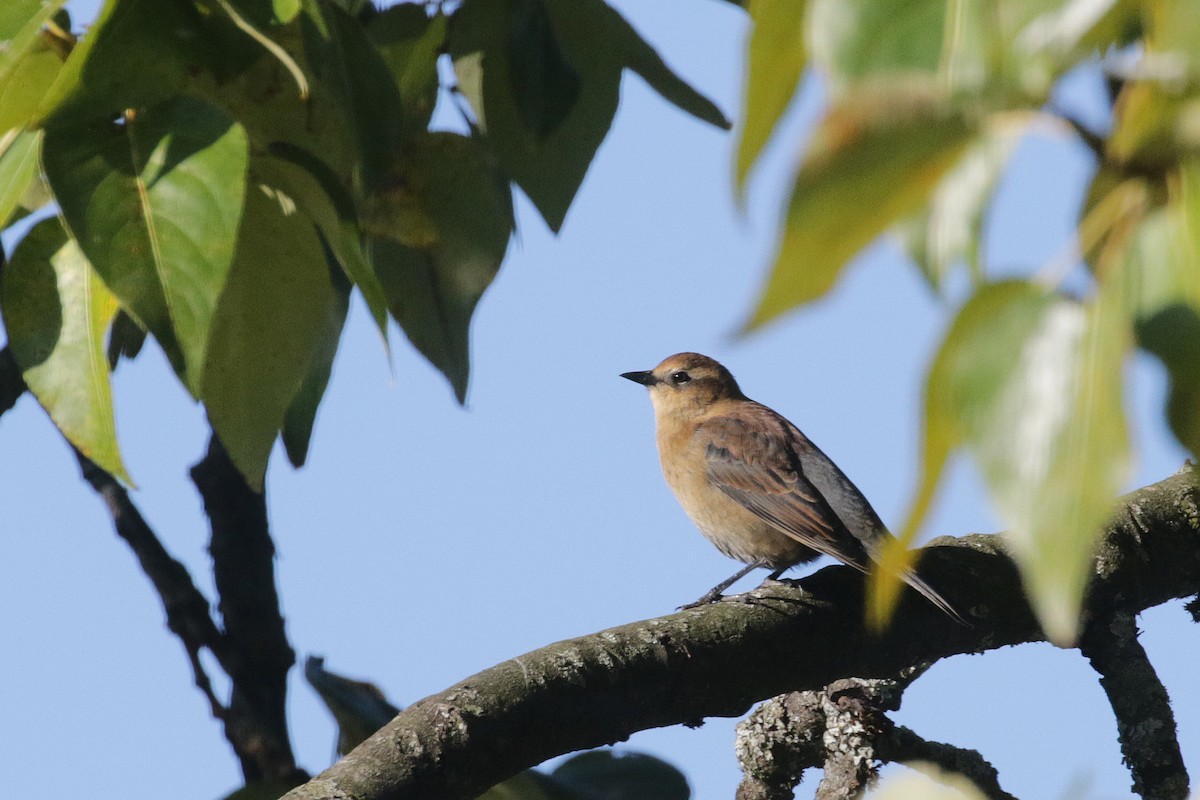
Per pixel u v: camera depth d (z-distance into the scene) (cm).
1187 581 1014
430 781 775
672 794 923
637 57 836
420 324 845
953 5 287
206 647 1019
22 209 734
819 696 973
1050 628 274
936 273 319
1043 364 282
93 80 547
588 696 833
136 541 1039
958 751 946
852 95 275
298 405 782
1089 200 295
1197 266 276
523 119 784
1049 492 275
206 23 577
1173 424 283
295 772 986
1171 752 928
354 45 672
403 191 833
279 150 654
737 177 308
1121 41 323
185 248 525
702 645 876
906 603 945
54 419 573
